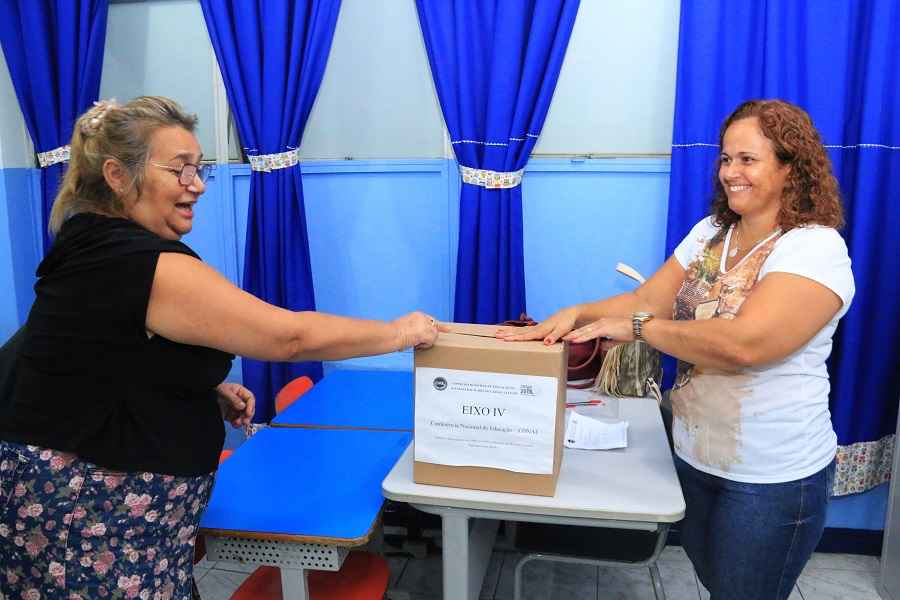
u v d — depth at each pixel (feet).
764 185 4.38
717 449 4.60
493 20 7.57
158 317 3.61
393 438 6.14
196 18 8.53
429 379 4.60
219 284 3.73
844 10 6.84
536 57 7.43
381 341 4.27
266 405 8.64
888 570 7.41
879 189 7.24
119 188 3.77
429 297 8.63
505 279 7.95
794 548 4.54
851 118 7.27
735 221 4.98
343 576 5.34
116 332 3.59
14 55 8.40
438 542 8.38
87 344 3.60
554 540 5.76
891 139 7.16
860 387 7.66
